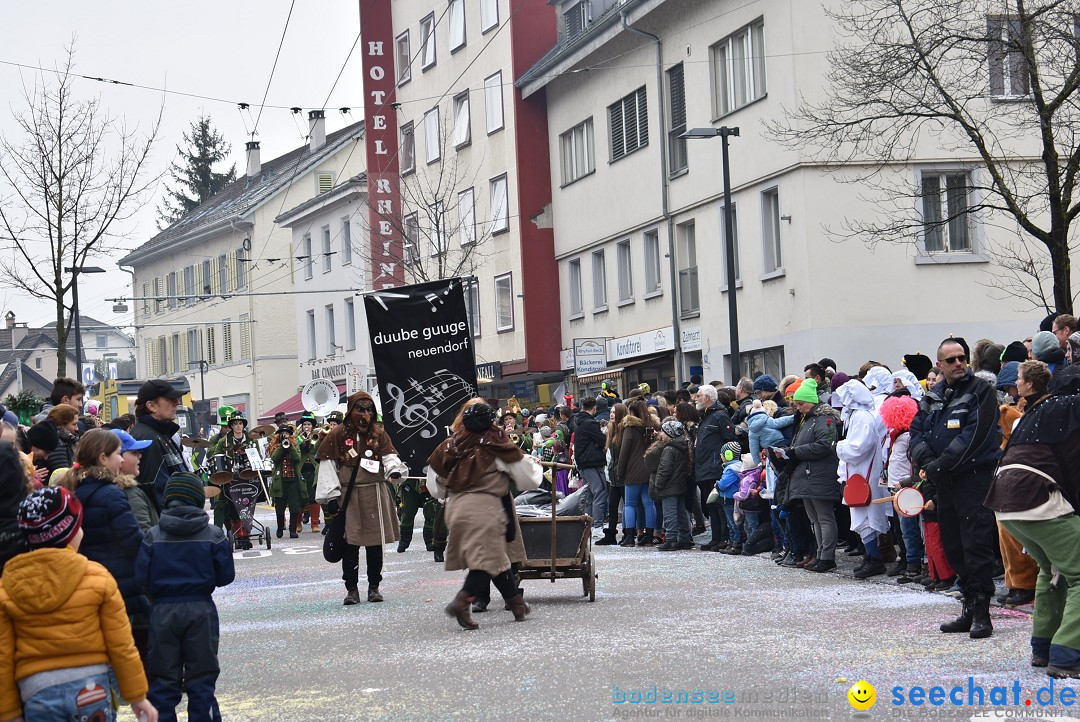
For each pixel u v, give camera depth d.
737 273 27.95
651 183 31.95
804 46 25.16
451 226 41.88
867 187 24.84
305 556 18.78
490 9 39.25
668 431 16.55
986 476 9.23
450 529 10.85
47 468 9.72
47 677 5.49
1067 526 7.85
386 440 12.74
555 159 37.69
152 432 8.83
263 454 25.41
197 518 7.23
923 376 14.37
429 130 43.59
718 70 28.66
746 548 15.58
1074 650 7.80
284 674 9.11
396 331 13.81
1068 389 8.03
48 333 113.12
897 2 19.08
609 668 8.59
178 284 70.19
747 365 27.84
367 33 45.31
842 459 12.80
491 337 40.47
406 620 11.41
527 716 7.30
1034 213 23.22
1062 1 16.36
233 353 63.81
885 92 21.02
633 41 32.28
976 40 17.45
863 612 10.61
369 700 8.01
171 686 7.12
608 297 34.91
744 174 27.38
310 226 55.69
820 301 24.97
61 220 26.77
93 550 7.40
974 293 24.95
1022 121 19.00
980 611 9.23
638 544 17.77
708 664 8.59
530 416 26.08
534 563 11.84
